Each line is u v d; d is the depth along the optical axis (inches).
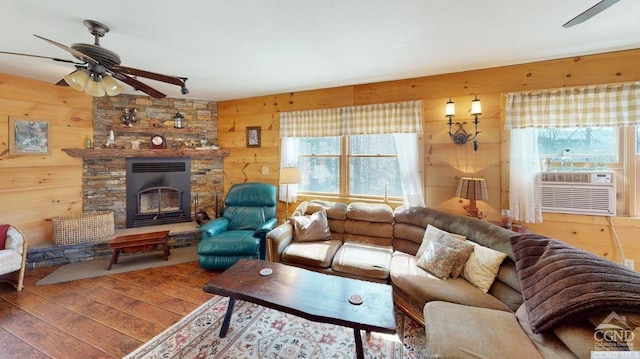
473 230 95.3
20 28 79.4
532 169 107.6
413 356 73.5
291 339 80.2
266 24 77.7
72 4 66.5
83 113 147.1
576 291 53.2
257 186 155.8
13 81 125.5
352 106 141.5
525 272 68.7
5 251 102.6
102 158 151.5
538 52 98.7
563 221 106.4
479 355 52.7
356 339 65.8
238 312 94.0
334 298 70.1
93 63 73.9
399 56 102.3
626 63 96.4
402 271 92.7
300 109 155.6
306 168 158.9
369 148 143.5
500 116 113.8
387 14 72.4
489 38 87.1
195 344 77.2
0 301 99.3
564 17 74.1
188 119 173.8
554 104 103.4
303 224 125.2
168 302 99.7
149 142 165.0
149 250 142.0
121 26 78.0
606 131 102.5
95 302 99.2
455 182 122.5
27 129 130.2
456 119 121.3
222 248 121.6
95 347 75.5
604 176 100.7
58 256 133.1
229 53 99.1
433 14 72.6
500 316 65.9
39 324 85.7
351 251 110.0
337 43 90.7
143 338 79.6
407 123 128.1
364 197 144.2
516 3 67.3
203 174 176.7
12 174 127.0
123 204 156.8
